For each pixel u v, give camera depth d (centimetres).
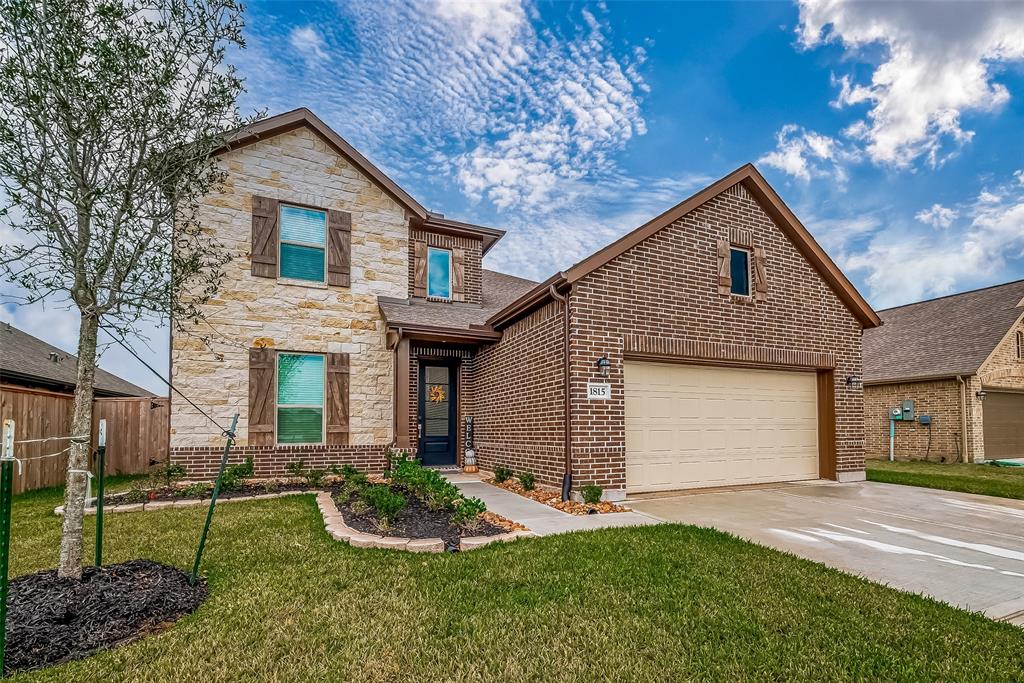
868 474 1205
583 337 852
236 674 305
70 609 366
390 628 363
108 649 333
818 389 1143
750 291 1045
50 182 406
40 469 1020
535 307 955
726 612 397
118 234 421
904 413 1741
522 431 991
